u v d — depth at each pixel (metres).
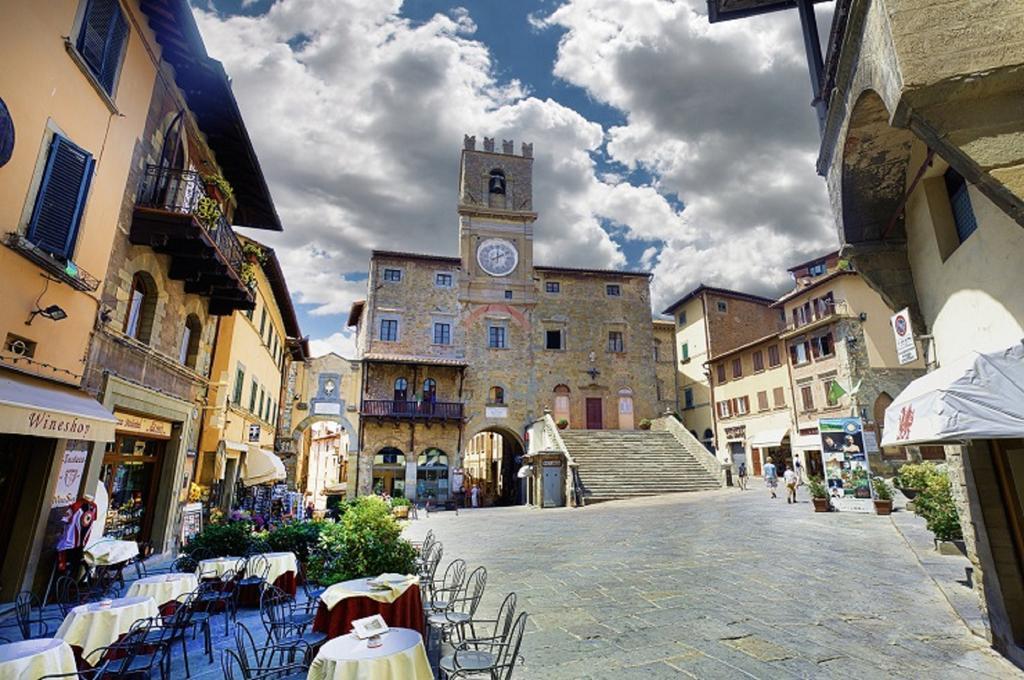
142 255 9.68
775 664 5.26
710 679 4.93
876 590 7.93
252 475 18.66
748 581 8.65
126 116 8.73
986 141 3.26
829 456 17.53
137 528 10.83
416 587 5.87
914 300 6.13
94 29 7.63
